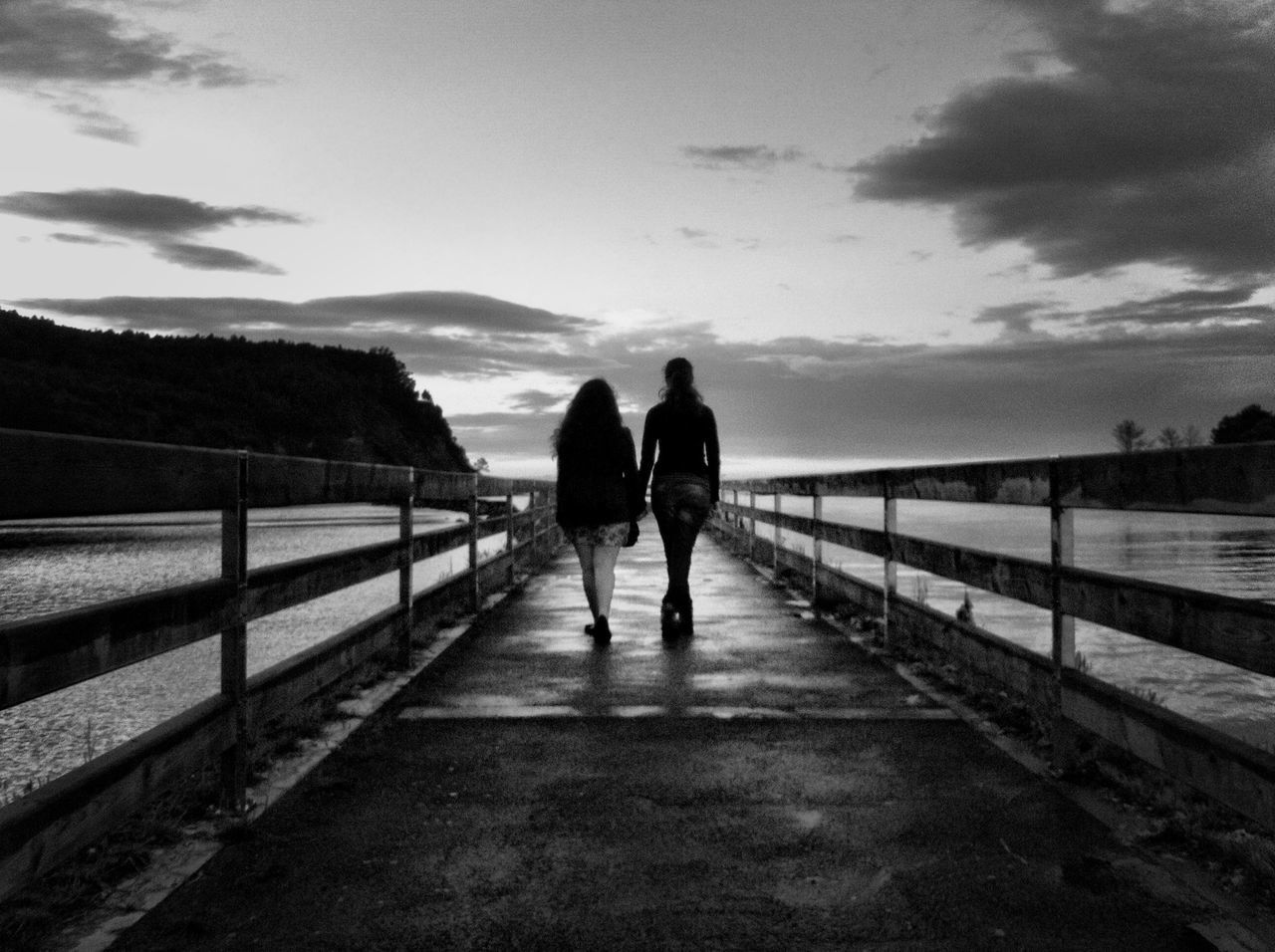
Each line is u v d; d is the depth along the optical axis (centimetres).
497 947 239
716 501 751
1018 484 424
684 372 758
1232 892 269
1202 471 277
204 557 3409
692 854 299
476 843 308
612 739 435
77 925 251
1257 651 254
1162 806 334
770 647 680
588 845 307
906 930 247
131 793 265
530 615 857
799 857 296
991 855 297
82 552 3719
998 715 471
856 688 542
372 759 404
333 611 1408
